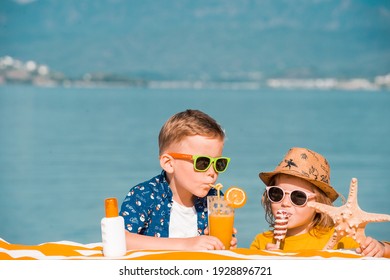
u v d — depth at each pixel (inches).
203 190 261.6
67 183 1102.4
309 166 280.1
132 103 3897.6
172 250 237.1
